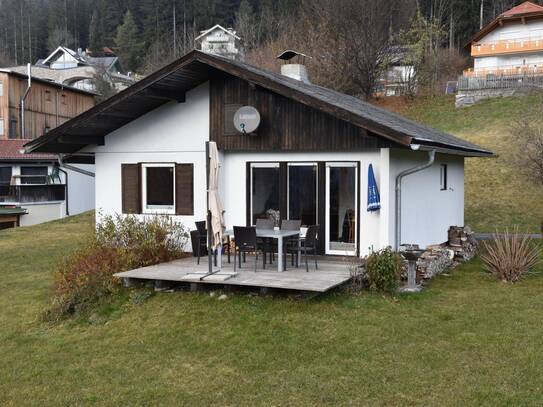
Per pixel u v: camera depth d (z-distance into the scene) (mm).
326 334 8391
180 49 61750
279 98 12484
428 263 11586
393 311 9234
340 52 43906
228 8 69312
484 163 28641
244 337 8508
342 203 12375
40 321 10211
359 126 10906
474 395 6363
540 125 27734
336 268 11234
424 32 45625
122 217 14117
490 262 12141
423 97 43375
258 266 11508
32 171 33188
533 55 49375
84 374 7746
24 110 40000
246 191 13203
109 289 10742
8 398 7172
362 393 6598
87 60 71875
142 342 8711
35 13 89250
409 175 13055
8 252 18328
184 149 13539
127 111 13398
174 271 11117
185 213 13625
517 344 7754
